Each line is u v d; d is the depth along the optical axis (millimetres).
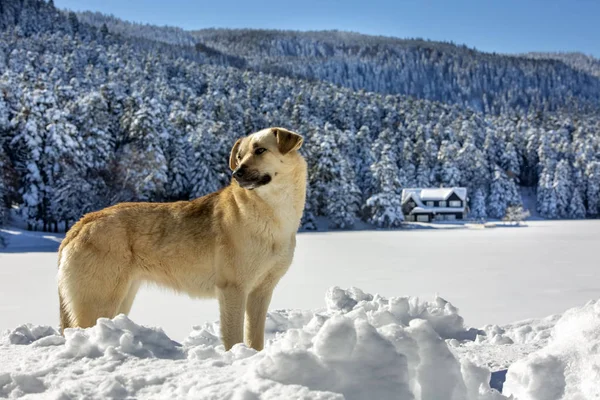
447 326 5234
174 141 46625
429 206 71875
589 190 74500
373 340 2369
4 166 38875
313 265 17312
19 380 2500
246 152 4215
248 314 4344
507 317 7938
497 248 24375
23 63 72375
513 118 97375
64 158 39781
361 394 2213
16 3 109375
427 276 13820
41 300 10297
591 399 2400
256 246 4070
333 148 53156
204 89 94500
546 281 12383
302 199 4320
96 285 4230
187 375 2459
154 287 4539
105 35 118688
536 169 81750
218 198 4320
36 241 34156
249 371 2316
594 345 2617
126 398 2258
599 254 20328
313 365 2289
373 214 56094
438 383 2400
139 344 3004
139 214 4371
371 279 13281
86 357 2885
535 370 2650
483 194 74688
